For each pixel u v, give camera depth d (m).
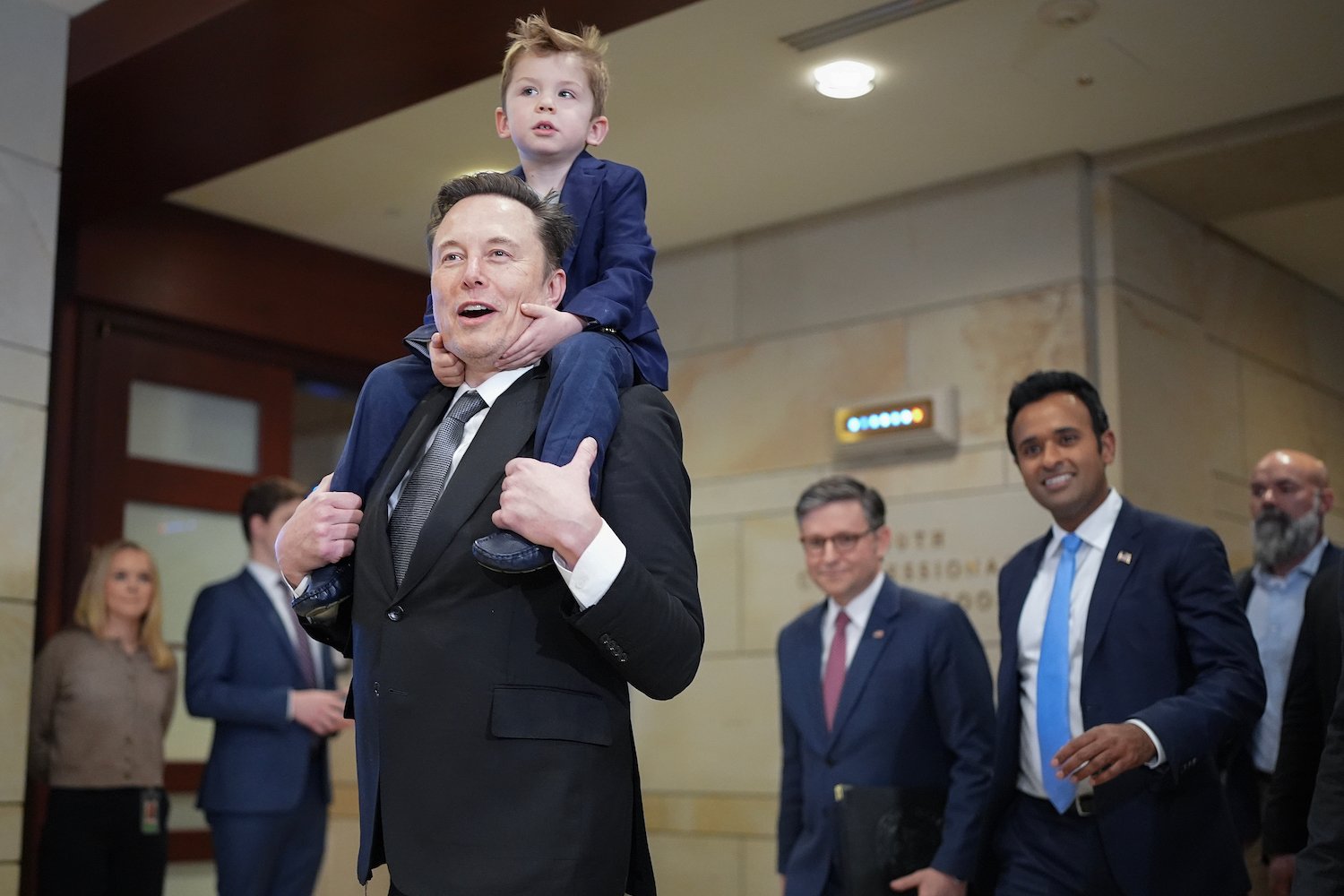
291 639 4.91
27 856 5.52
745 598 6.16
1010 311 5.62
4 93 4.36
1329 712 3.37
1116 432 5.38
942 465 5.70
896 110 5.15
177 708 6.14
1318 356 7.02
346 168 5.71
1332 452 7.04
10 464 4.27
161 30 4.19
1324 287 7.09
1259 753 4.21
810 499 3.84
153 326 6.09
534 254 1.65
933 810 3.49
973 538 5.57
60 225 5.75
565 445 1.52
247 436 6.42
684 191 5.92
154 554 6.06
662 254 6.69
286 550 1.60
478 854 1.44
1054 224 5.57
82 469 5.77
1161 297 5.78
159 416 6.11
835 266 6.14
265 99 4.56
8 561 4.23
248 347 6.44
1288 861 3.48
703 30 4.53
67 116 4.66
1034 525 5.43
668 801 6.19
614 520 1.54
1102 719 2.92
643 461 1.58
